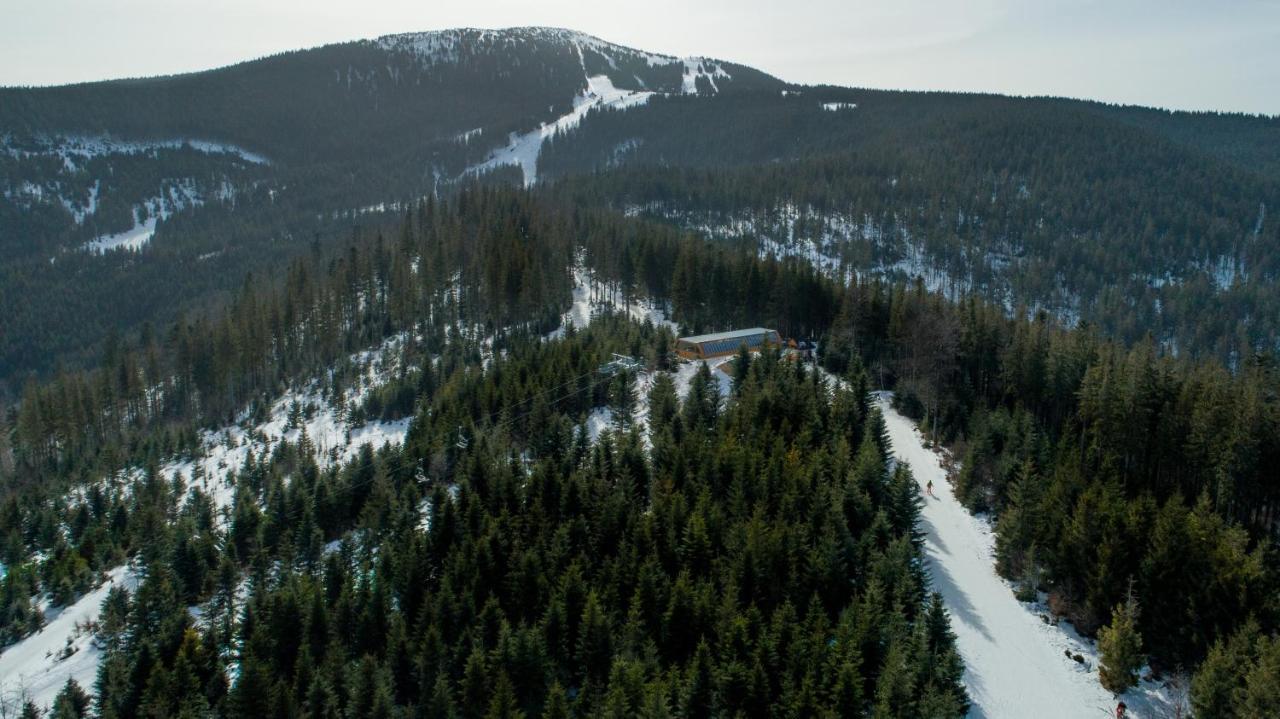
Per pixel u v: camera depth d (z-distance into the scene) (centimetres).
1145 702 4206
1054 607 5000
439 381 10069
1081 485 5547
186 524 6875
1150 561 4672
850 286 11506
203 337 12400
